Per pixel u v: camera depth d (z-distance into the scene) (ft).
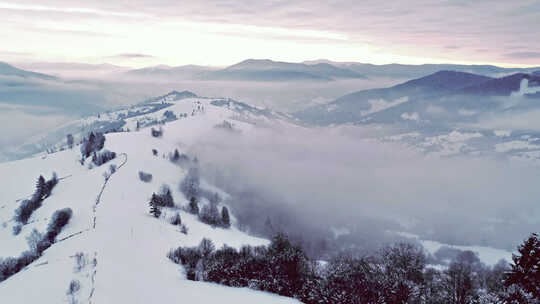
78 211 374.84
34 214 435.12
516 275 134.92
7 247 326.24
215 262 199.62
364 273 179.22
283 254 193.26
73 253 221.05
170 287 165.37
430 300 171.73
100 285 151.02
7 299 137.28
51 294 140.67
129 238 280.31
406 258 207.92
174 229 342.44
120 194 467.11
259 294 173.78
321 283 175.94
